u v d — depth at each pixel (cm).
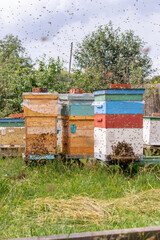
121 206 379
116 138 588
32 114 646
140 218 339
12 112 1245
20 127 830
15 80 1232
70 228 304
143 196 414
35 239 231
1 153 816
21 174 567
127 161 588
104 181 513
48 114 649
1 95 1425
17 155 775
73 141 680
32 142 648
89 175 546
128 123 593
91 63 2197
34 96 646
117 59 2105
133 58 2058
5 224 323
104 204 382
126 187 482
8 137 824
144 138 821
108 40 2167
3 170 606
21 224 325
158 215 354
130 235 246
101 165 602
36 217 349
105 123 582
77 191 458
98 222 329
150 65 2011
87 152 688
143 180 517
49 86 1207
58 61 1216
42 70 1221
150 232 249
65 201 389
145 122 814
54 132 654
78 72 1519
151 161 610
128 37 2162
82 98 676
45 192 454
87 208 362
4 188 443
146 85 1435
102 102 590
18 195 427
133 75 1543
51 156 650
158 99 1365
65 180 528
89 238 238
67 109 687
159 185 500
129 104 592
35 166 643
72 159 689
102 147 598
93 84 1480
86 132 687
